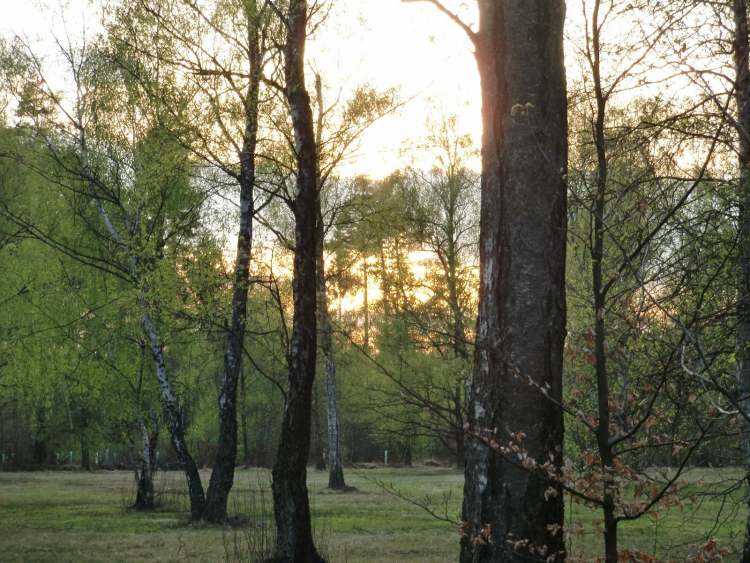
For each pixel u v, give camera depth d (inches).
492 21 258.5
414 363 799.1
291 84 495.2
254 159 698.8
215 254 764.6
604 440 184.4
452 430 209.6
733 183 259.6
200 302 745.6
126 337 946.1
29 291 1004.6
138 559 537.6
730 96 208.5
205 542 614.5
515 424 241.0
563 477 191.0
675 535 553.3
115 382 956.6
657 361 195.3
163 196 815.1
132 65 746.8
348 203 826.8
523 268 247.3
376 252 767.1
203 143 664.4
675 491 181.9
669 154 257.8
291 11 502.0
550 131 251.8
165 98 675.4
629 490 195.2
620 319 193.3
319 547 530.9
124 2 688.4
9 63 846.5
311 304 476.7
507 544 236.2
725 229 261.0
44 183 991.0
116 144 862.5
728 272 237.3
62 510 920.9
